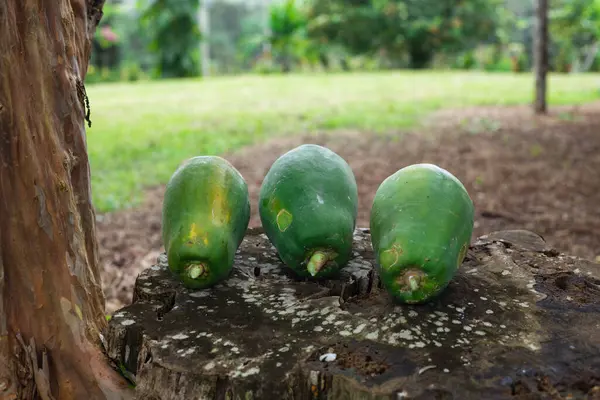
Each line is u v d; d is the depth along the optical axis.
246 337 0.93
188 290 1.06
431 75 9.95
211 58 17.78
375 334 0.93
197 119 5.28
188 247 1.00
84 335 1.07
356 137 4.43
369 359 0.88
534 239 1.25
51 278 1.05
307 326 0.96
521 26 14.62
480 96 6.57
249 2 19.09
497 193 3.03
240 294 1.04
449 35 12.31
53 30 1.06
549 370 0.86
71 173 1.11
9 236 1.02
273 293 1.05
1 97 1.00
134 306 1.02
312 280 1.09
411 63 12.91
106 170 3.53
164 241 1.05
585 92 6.77
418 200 0.96
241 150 4.04
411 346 0.90
